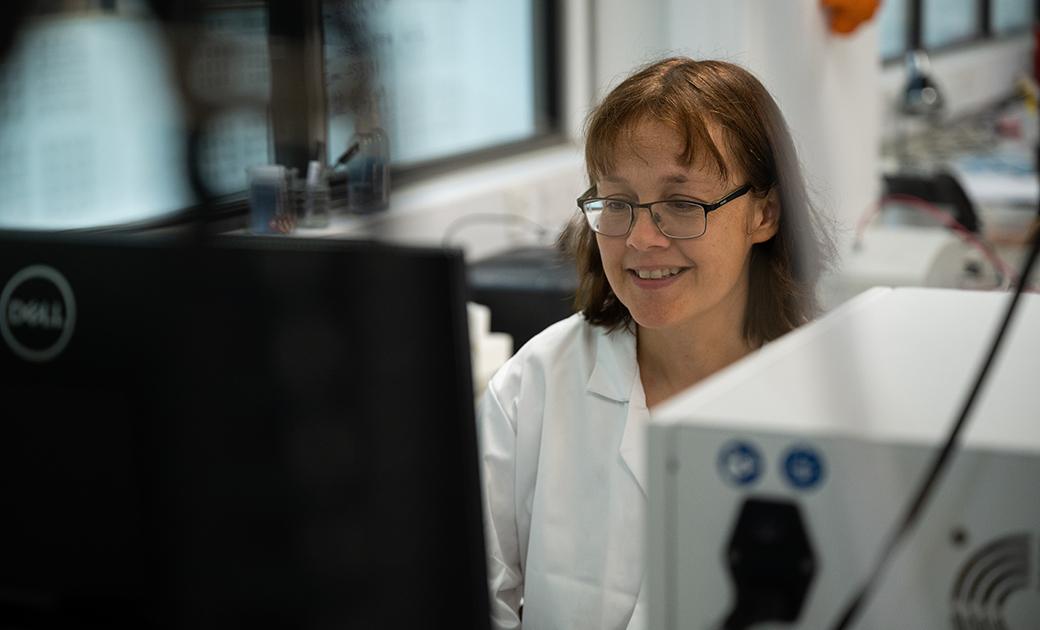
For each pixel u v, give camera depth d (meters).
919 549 0.61
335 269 0.72
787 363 0.74
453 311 0.70
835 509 0.62
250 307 0.74
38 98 2.05
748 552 0.64
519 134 3.83
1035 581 0.60
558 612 1.26
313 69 2.45
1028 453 0.59
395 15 2.95
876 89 3.92
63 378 0.78
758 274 1.31
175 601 0.78
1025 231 3.38
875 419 0.64
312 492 0.74
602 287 1.34
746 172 1.24
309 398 0.73
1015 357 0.74
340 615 0.74
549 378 1.34
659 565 0.66
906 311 0.86
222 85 2.29
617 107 1.24
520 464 1.34
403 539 0.73
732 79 1.26
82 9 2.10
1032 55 6.19
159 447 0.77
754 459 0.63
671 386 1.31
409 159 3.14
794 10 3.43
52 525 0.80
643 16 3.61
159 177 2.24
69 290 0.77
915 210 3.46
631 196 1.24
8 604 0.82
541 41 3.84
